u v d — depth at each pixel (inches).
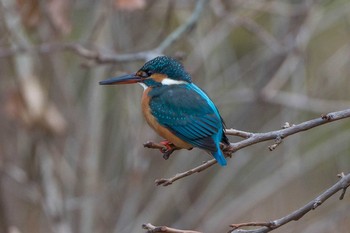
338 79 522.0
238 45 552.1
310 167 535.2
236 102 517.7
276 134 262.1
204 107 298.4
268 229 241.4
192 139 295.0
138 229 517.0
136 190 499.2
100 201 515.2
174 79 314.8
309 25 495.5
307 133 548.7
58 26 417.4
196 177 537.6
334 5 533.3
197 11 390.3
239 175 556.4
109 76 496.4
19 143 502.3
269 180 532.7
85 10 533.3
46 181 488.1
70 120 504.1
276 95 502.3
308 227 537.0
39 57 485.7
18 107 451.2
